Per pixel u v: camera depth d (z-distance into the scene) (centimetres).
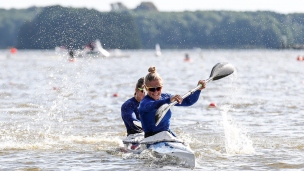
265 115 5009
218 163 3038
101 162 3084
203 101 6197
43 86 8612
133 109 3481
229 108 5562
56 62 19875
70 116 5059
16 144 3672
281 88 8069
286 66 16738
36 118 4953
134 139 3397
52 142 3766
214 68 3284
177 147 3059
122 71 13750
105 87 8412
